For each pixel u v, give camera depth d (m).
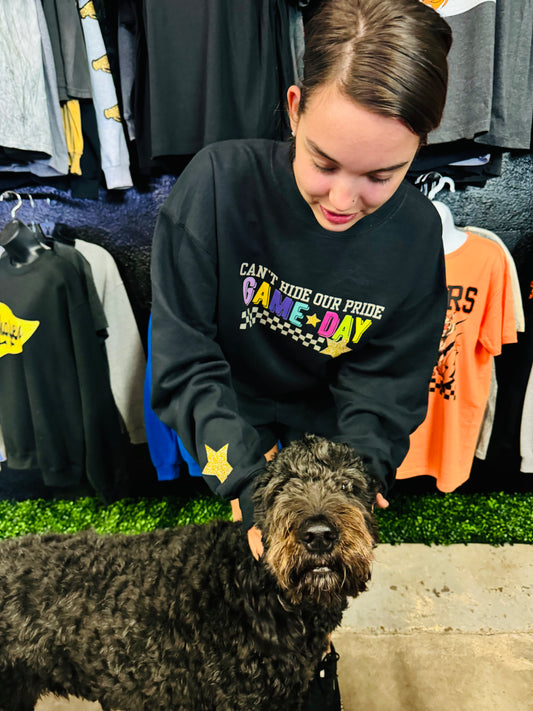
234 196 0.99
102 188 2.35
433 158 1.97
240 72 1.72
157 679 1.13
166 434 2.19
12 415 2.16
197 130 1.81
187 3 1.66
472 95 1.73
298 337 1.20
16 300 2.02
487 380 2.16
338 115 0.63
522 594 2.00
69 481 2.30
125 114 2.00
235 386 1.39
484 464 2.67
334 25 0.64
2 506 2.64
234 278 1.08
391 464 1.08
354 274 1.06
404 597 1.98
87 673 1.17
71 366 2.14
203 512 2.54
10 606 1.16
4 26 1.66
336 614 1.12
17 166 1.92
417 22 0.62
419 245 1.05
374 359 1.19
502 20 1.71
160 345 1.01
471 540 2.31
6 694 1.24
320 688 1.32
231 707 1.10
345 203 0.74
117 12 1.97
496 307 2.01
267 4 1.67
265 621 1.04
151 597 1.16
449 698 1.58
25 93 1.73
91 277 2.13
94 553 1.28
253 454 0.95
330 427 1.43
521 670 1.67
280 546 0.88
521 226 2.46
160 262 1.03
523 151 2.31
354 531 0.89
